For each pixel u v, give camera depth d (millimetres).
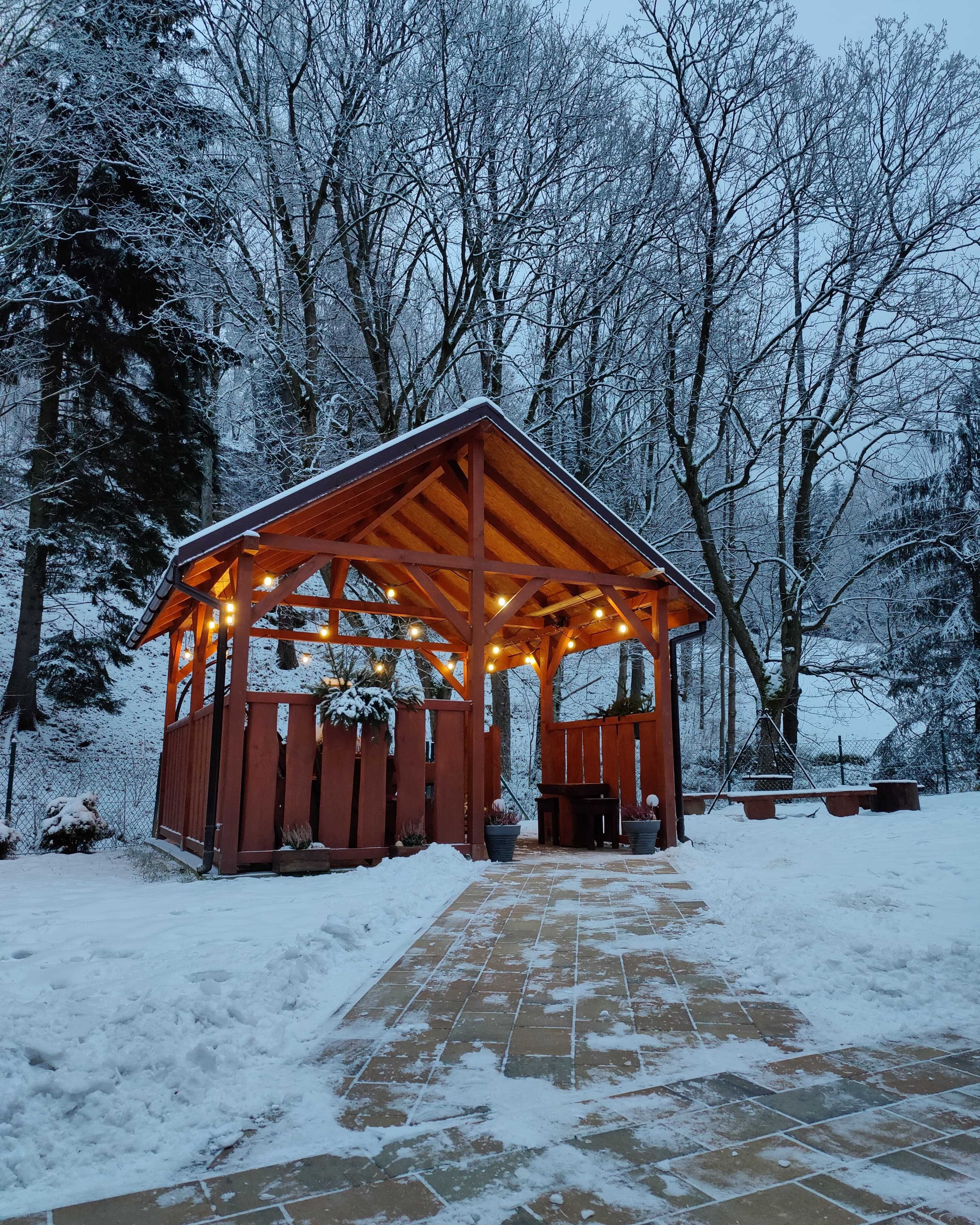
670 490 19844
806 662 20891
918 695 18859
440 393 18797
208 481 20484
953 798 13297
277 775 7516
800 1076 2740
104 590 17828
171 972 3727
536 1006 3486
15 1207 1938
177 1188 2025
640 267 16531
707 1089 2623
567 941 4668
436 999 3590
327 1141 2266
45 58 14078
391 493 9680
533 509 9648
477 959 4273
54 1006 3152
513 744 23656
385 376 16359
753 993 3686
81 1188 2031
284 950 4031
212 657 12344
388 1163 2141
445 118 14773
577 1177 2051
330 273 16953
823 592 20547
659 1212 1890
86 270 16438
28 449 16594
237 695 7277
